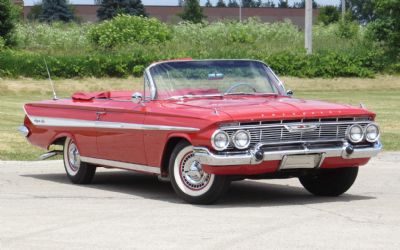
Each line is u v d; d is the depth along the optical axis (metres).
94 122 10.43
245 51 34.88
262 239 7.25
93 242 7.21
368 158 9.38
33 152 14.82
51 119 11.31
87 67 32.03
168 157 9.45
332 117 9.09
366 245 6.96
